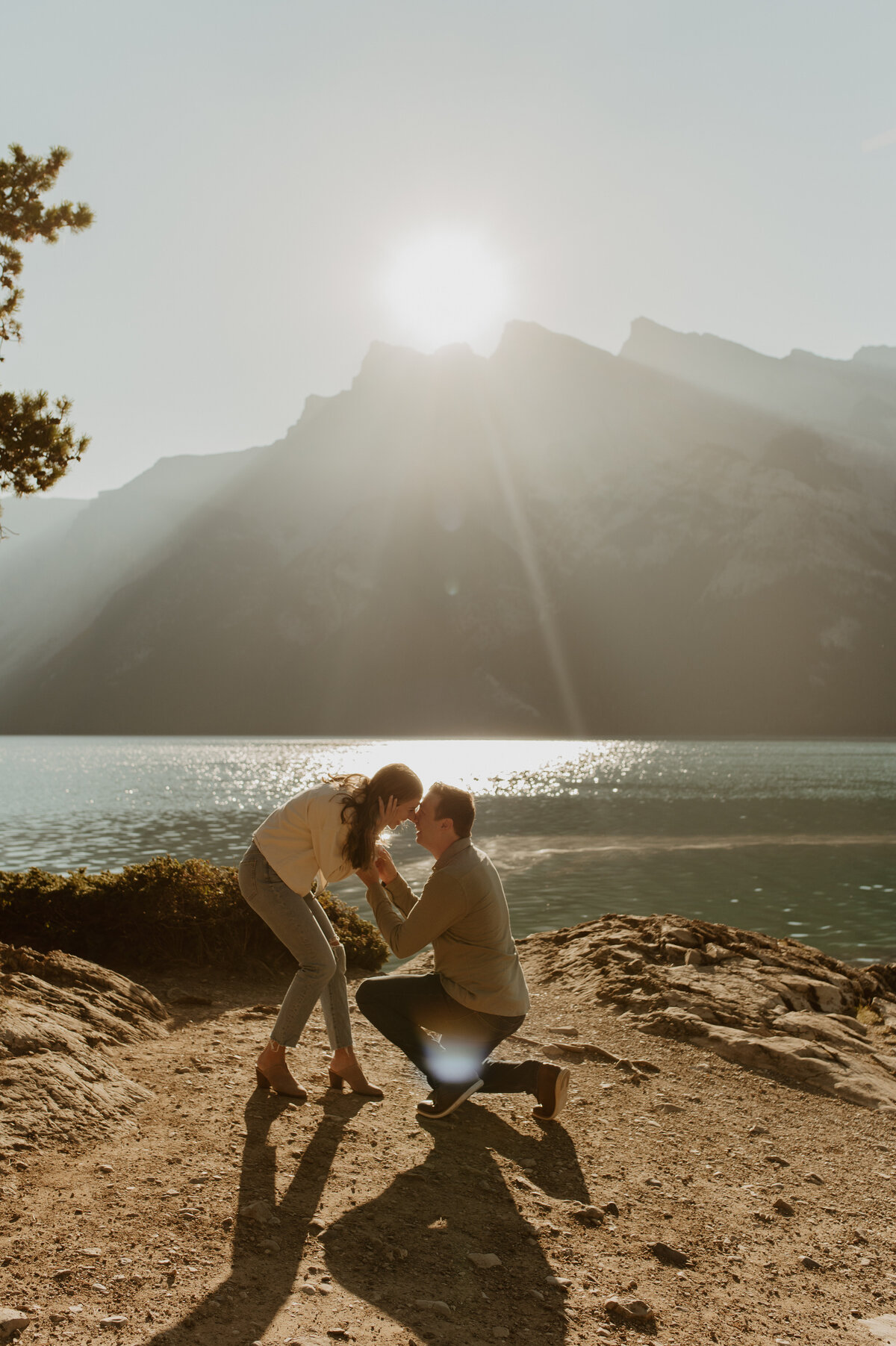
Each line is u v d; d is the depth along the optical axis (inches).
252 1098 165.5
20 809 1432.1
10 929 276.8
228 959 282.8
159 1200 121.9
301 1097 168.1
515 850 987.3
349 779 168.6
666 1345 106.0
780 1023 249.3
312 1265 111.5
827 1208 152.2
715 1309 115.9
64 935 275.4
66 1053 161.8
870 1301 123.1
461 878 160.1
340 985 177.5
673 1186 152.9
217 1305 99.7
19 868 800.9
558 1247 126.3
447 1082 169.9
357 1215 126.0
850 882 772.6
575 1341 104.0
